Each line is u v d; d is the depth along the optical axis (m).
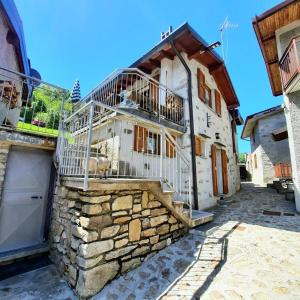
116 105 4.31
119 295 2.04
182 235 3.41
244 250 2.75
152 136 4.70
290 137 4.97
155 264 2.60
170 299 1.92
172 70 6.13
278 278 2.09
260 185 10.48
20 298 2.06
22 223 3.28
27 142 3.12
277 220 4.00
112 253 2.27
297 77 4.32
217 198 6.28
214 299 1.86
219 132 7.55
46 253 3.22
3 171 3.10
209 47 5.54
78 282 2.06
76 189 2.50
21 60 6.00
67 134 3.19
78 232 2.26
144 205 2.78
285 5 4.71
